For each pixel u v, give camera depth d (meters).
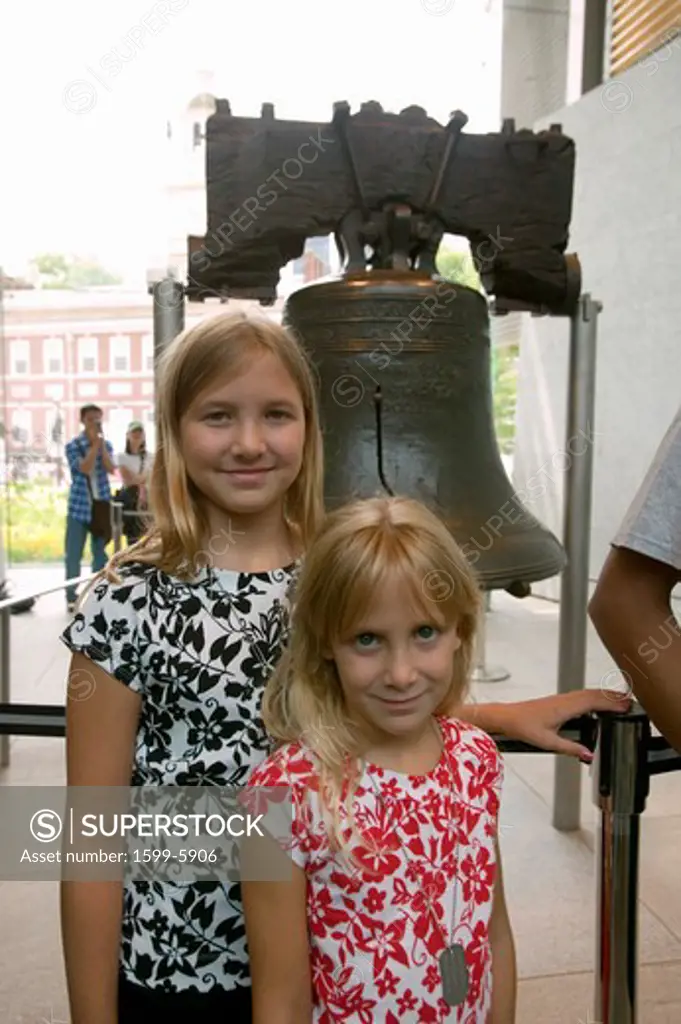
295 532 1.21
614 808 1.30
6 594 3.04
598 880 1.35
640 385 4.56
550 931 2.36
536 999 2.11
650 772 1.30
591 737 1.32
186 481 1.12
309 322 1.75
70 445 4.39
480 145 1.87
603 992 1.36
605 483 4.88
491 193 1.88
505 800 3.11
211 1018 1.12
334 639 1.03
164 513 1.13
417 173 1.80
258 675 1.11
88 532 4.52
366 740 1.08
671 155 4.23
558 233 1.95
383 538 1.01
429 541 1.03
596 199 4.88
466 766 1.12
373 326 1.72
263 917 1.04
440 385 1.76
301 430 1.13
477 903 1.08
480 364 1.86
